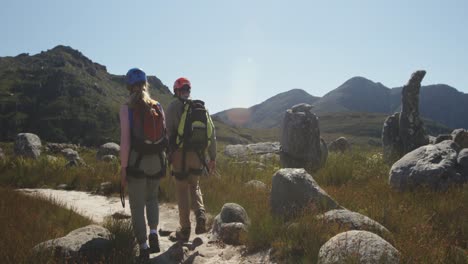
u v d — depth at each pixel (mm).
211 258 5500
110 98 169000
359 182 10320
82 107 143250
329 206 6363
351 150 18609
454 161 8625
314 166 13055
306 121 13234
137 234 5219
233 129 164500
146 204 5477
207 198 9203
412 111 14383
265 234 5703
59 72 163875
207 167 6160
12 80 160750
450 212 6820
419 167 8586
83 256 4730
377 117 191250
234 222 6473
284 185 6531
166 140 5375
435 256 4754
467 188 7895
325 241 5164
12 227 5848
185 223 6250
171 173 6254
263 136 163750
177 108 6055
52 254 4641
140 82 5219
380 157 13328
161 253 5645
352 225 5523
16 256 4621
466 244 5777
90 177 13203
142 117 5109
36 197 8539
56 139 124688
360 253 4297
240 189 9828
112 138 128375
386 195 8297
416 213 6738
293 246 5316
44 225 6387
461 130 13508
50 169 14328
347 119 187250
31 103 143500
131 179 5199
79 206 9625
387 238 5301
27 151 20422
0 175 13297
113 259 4738
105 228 5852
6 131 128250
